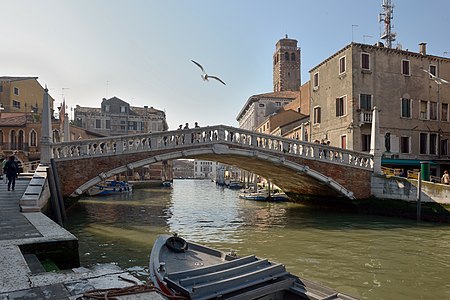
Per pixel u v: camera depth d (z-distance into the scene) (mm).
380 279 7867
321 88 26797
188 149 16125
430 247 11031
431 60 25297
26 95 42438
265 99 47594
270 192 30266
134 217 17859
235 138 16906
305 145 17828
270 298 5430
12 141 34906
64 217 13836
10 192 12031
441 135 25078
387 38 28578
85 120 53094
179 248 7082
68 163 14547
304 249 10781
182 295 4578
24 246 5445
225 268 5746
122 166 15227
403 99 24172
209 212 20469
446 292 7031
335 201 20406
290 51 59844
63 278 3820
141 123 55750
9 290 3465
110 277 3865
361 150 22812
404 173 23688
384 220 16609
